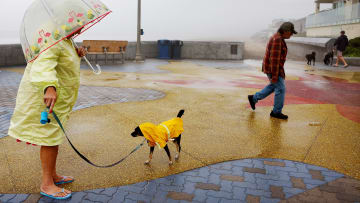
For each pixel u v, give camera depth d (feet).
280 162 12.82
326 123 18.54
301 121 18.95
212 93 27.37
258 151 13.99
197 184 10.92
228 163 12.67
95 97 24.57
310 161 12.92
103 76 36.78
